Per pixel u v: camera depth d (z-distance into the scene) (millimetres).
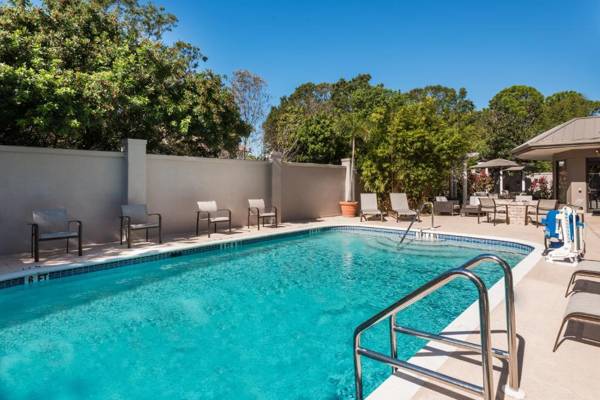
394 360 2094
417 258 7652
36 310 4617
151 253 6918
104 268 6188
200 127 11758
